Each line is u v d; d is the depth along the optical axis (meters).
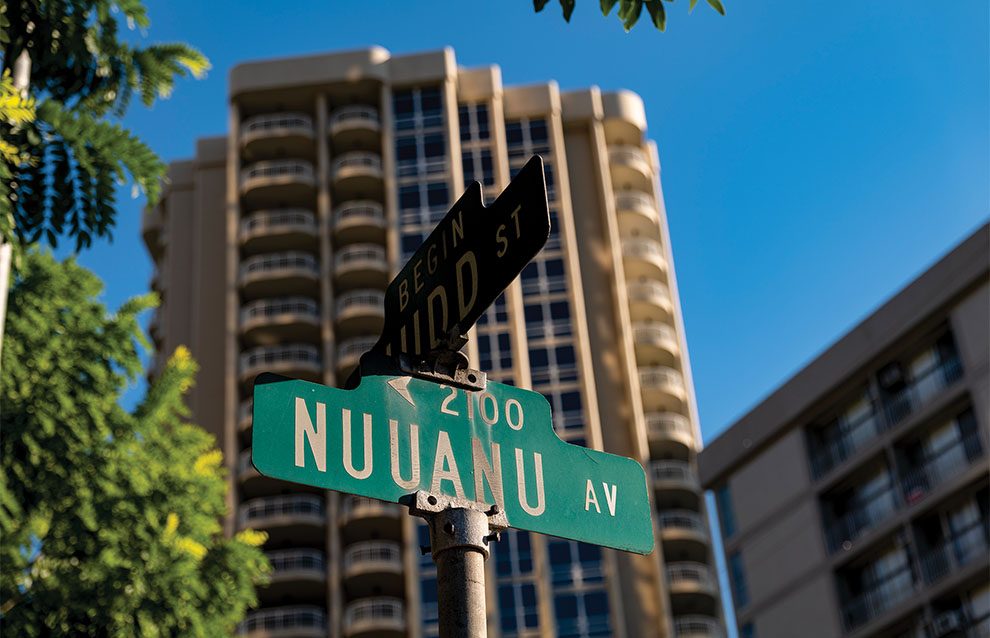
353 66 73.31
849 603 42.22
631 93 76.81
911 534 40.44
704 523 64.00
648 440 66.00
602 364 67.75
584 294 69.69
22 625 13.42
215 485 15.52
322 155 71.75
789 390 47.03
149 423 15.38
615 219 72.12
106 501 14.24
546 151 72.62
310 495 62.69
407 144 71.81
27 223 10.77
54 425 14.29
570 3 6.73
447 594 4.50
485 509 4.79
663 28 6.68
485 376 5.07
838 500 44.47
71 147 10.72
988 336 40.56
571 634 58.75
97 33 11.59
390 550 60.53
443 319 4.82
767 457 47.25
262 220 69.56
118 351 15.18
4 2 11.05
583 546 60.94
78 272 15.15
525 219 4.56
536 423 5.14
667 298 70.56
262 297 69.00
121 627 13.85
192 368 15.98
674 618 61.69
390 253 68.88
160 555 14.33
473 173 71.62
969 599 38.53
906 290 43.66
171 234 72.56
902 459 42.12
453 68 73.81
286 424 4.65
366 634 59.00
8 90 9.98
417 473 4.76
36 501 14.01
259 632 58.62
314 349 66.12
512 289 67.75
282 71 73.62
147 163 10.88
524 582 59.78
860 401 44.47
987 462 39.03
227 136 74.81
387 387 4.87
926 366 42.56
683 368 69.00
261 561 15.50
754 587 45.91
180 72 11.88
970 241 42.03
